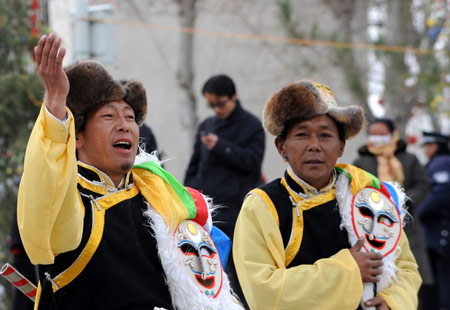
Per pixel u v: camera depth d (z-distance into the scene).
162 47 25.83
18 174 13.11
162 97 26.05
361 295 6.26
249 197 6.66
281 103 6.54
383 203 6.74
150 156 6.09
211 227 6.03
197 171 11.72
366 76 20.30
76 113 5.46
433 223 13.82
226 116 11.52
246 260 6.40
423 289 12.79
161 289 5.47
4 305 12.60
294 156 6.57
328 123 6.58
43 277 5.40
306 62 20.11
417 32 21.28
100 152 5.50
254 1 23.86
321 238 6.51
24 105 13.21
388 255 6.57
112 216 5.44
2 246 12.85
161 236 5.51
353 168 6.86
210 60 25.55
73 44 13.95
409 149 27.45
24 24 13.97
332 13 22.53
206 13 24.58
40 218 4.80
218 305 5.63
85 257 5.25
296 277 6.24
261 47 24.48
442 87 19.88
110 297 5.26
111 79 5.52
